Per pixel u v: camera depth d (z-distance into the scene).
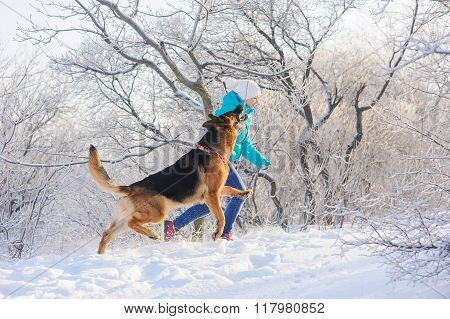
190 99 13.05
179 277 5.36
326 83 16.05
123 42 13.46
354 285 4.54
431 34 5.17
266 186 14.34
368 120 15.16
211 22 14.58
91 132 14.88
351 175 12.23
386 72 4.09
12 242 13.33
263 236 7.68
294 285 4.90
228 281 5.20
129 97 14.76
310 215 11.98
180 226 7.53
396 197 4.78
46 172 14.94
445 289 4.11
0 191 14.08
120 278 5.49
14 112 14.78
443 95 4.70
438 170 4.90
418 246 4.22
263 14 15.55
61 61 13.91
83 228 15.47
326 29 15.91
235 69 13.44
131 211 6.82
